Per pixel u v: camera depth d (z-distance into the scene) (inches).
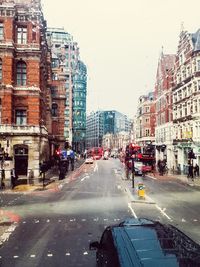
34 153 1609.3
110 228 298.2
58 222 661.3
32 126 1614.2
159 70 2883.9
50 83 2352.4
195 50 1871.3
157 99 2945.4
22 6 1656.0
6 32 1593.3
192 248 232.1
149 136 3558.1
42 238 541.0
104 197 1023.0
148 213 751.7
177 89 2268.7
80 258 438.6
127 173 1765.5
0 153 1451.8
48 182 1439.5
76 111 6422.2
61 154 2218.3
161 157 2746.1
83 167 2723.9
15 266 411.2
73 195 1073.5
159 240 245.4
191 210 791.7
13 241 524.4
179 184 1429.6
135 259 216.8
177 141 2199.8
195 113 1870.1
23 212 772.0
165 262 207.5
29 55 1642.5
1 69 1595.7
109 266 251.4
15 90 1622.8
